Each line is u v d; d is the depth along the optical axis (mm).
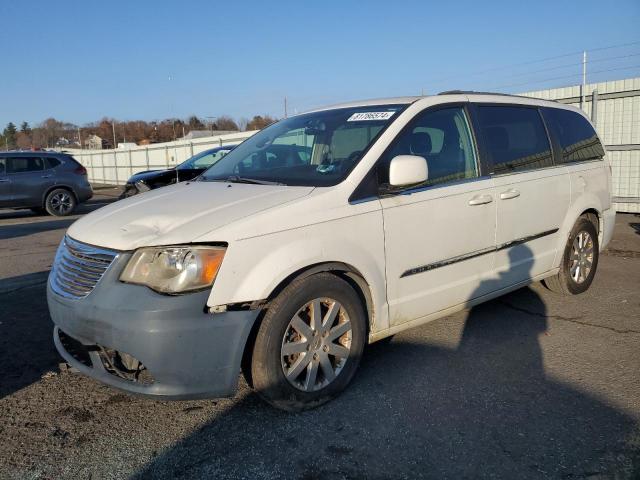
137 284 2730
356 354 3297
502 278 4297
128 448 2812
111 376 2855
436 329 4430
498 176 4203
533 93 12516
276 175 3645
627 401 3209
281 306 2912
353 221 3207
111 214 3311
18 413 3189
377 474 2561
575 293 5254
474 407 3160
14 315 5027
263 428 2965
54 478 2576
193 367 2715
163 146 27547
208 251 2727
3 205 13508
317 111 4395
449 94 4145
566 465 2602
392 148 3539
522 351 3971
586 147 5355
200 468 2633
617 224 9961
